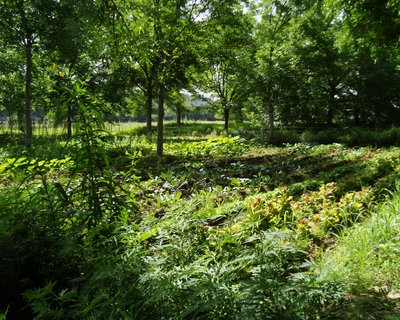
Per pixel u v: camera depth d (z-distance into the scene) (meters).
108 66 10.95
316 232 4.17
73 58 16.67
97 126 3.75
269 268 2.25
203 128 32.28
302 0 19.11
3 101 23.73
